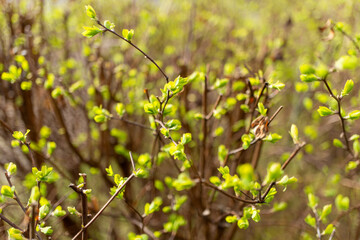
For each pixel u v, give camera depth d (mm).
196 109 2736
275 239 3250
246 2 4414
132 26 2799
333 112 1313
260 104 1268
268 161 3557
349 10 3076
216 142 2785
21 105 2275
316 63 2783
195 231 2422
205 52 3572
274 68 2650
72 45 3018
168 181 2043
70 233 2422
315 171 3393
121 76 2510
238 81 2047
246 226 1241
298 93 3342
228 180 1115
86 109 2600
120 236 3111
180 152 1182
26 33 2355
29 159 2336
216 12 4004
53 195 2369
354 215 2533
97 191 3084
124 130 2619
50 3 2816
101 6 2523
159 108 1385
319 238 1450
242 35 3684
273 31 3371
